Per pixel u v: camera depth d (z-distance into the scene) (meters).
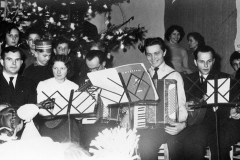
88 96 4.32
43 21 8.10
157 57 5.02
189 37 8.35
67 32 8.07
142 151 4.75
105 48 8.41
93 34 8.48
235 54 6.61
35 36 6.86
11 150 2.04
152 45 5.02
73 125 4.97
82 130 5.30
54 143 2.12
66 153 2.07
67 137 4.88
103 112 4.94
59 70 5.16
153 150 4.73
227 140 5.06
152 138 4.78
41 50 6.06
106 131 2.50
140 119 4.64
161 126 4.60
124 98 4.29
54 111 4.36
